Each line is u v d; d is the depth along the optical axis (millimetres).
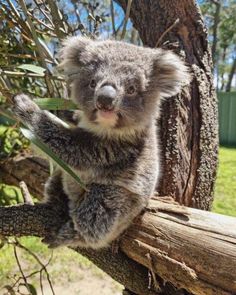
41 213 434
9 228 417
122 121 428
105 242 436
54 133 440
